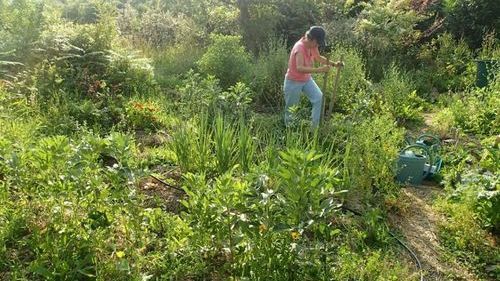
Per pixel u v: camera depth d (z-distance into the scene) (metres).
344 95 8.25
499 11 11.45
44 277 3.46
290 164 3.49
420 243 4.57
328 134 5.99
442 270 4.21
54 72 7.52
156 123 7.04
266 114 8.05
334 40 11.30
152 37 12.27
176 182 5.24
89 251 3.59
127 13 13.28
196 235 3.70
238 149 5.41
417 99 8.91
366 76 10.48
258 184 3.70
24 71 7.50
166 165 5.59
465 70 10.39
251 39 12.22
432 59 11.18
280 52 9.38
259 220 3.43
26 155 3.95
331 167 5.33
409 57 11.23
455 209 4.96
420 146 5.87
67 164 3.67
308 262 3.56
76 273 3.46
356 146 5.64
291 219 3.49
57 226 3.70
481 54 10.47
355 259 3.97
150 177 5.25
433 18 12.39
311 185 3.44
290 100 6.96
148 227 4.14
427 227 4.84
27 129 5.25
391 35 11.19
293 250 3.50
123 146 3.87
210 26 12.86
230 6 13.16
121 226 3.99
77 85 7.64
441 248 4.51
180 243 3.85
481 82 9.11
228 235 3.64
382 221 4.82
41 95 6.96
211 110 6.86
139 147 6.25
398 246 4.49
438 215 5.05
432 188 5.71
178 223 4.16
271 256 3.49
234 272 3.71
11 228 3.81
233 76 8.98
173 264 3.73
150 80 8.55
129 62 8.52
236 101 7.10
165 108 7.44
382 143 5.64
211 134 5.86
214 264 3.83
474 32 11.60
